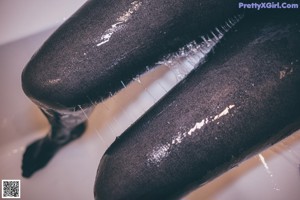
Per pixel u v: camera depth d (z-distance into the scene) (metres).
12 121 1.01
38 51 0.65
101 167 0.62
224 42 0.63
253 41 0.59
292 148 0.80
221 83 0.58
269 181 0.81
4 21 0.97
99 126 0.95
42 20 0.96
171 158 0.58
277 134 0.60
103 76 0.63
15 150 0.97
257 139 0.58
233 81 0.58
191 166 0.58
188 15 0.62
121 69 0.64
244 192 0.83
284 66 0.57
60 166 0.95
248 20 0.63
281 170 0.81
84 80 0.63
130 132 0.62
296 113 0.58
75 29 0.63
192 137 0.57
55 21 0.96
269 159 0.82
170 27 0.63
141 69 0.67
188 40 0.67
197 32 0.65
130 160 0.59
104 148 0.95
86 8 0.65
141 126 0.61
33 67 0.64
